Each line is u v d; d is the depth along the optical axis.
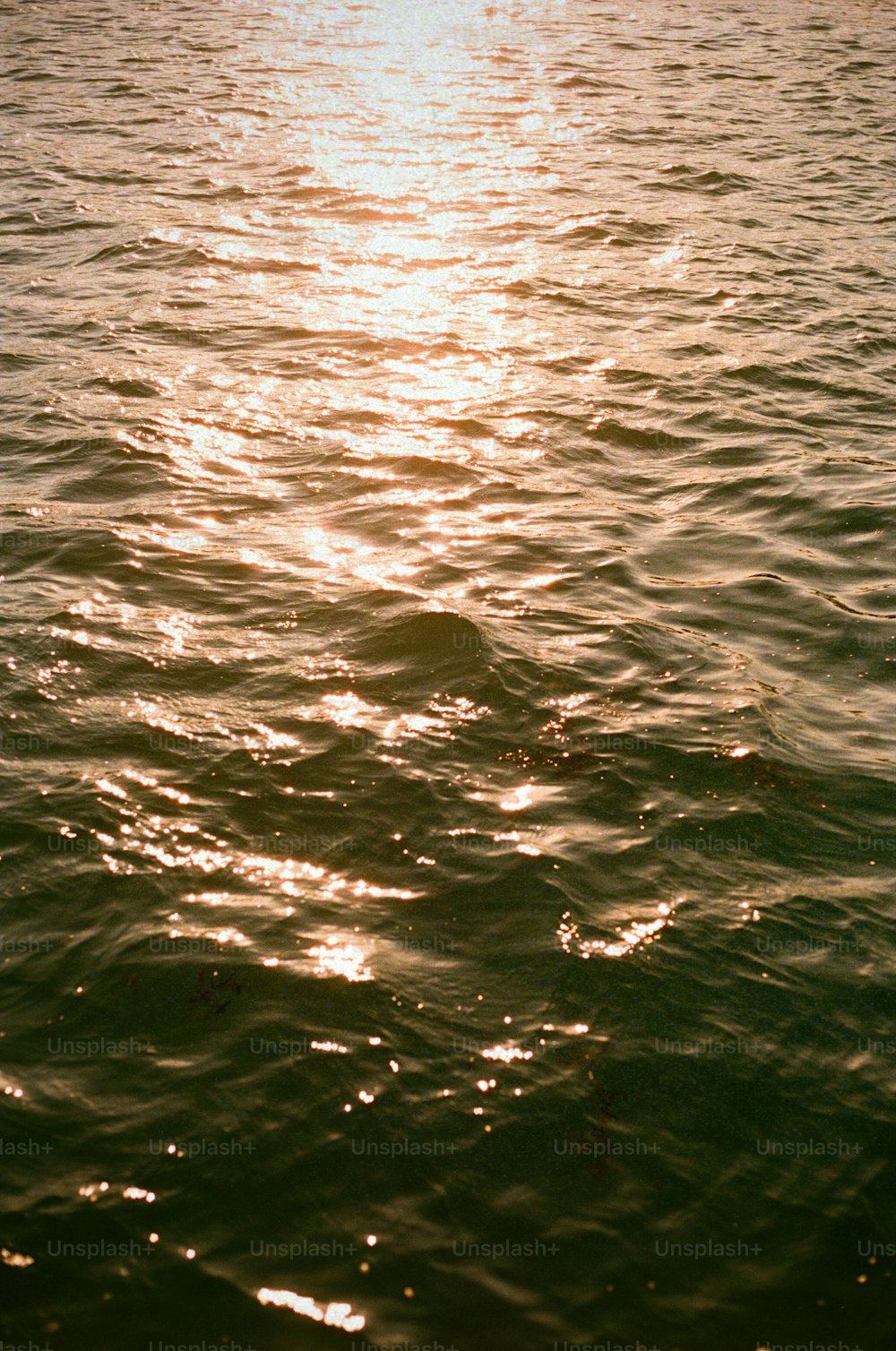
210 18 27.84
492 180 16.91
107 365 10.85
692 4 31.67
